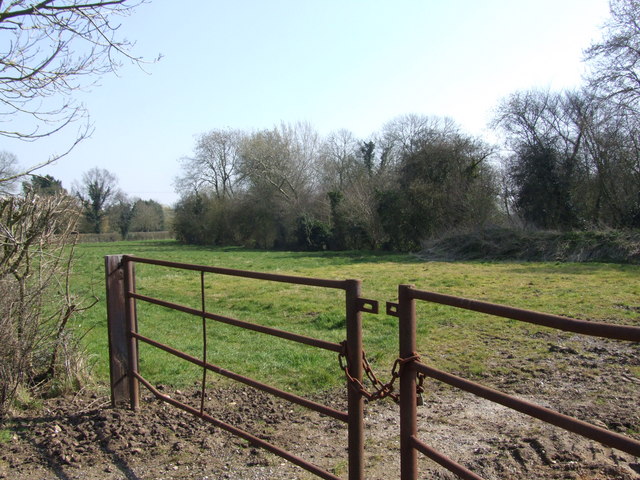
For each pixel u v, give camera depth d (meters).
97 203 56.47
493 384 5.70
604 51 23.56
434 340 7.70
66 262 5.53
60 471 3.73
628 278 14.69
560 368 6.14
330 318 9.53
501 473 3.54
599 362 6.33
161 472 3.69
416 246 31.72
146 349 7.48
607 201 25.81
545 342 7.36
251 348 7.40
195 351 7.32
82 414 4.77
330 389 5.57
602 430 1.65
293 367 6.38
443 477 3.53
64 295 5.50
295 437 4.29
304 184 43.69
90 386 5.54
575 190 26.86
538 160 27.50
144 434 4.32
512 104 28.36
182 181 58.31
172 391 5.54
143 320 9.91
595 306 10.19
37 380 5.34
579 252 21.55
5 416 4.66
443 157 31.05
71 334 5.58
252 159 44.53
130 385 4.94
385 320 9.09
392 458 3.84
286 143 43.84
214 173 59.31
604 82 24.11
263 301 12.14
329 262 25.98
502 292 12.80
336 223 36.62
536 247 23.19
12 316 4.94
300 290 14.26
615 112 24.33
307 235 38.06
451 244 26.95
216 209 49.88
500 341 7.52
